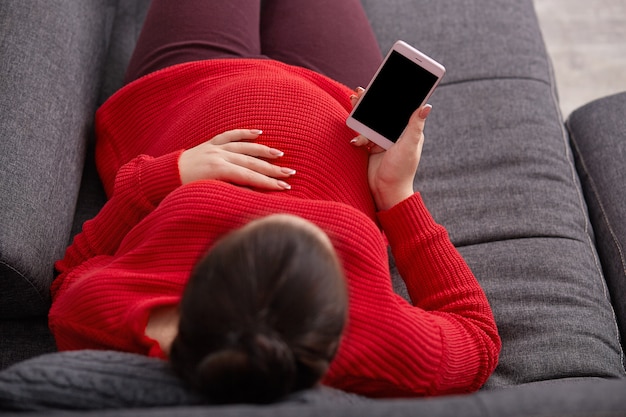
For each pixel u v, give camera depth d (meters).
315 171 0.90
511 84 1.32
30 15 1.11
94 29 1.26
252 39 1.25
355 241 0.75
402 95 0.93
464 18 1.41
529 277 1.10
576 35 1.93
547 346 1.02
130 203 0.92
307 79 1.12
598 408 0.58
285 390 0.56
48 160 1.03
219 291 0.54
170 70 1.14
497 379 1.00
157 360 0.67
